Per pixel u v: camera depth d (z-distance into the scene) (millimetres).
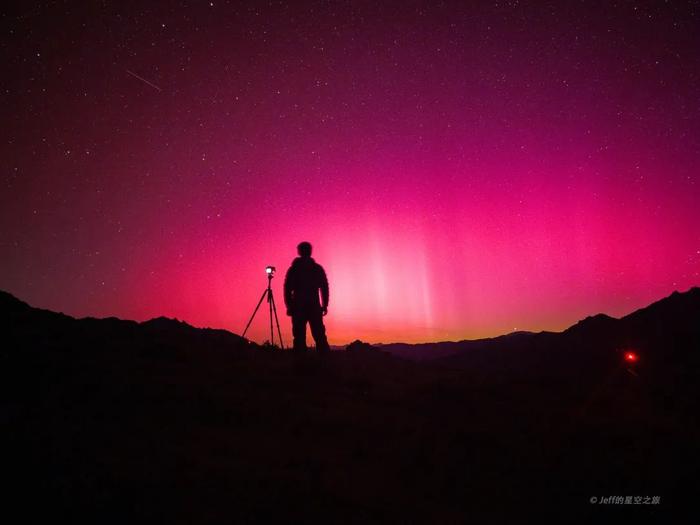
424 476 3975
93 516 2877
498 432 5156
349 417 5418
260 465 3889
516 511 3479
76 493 3148
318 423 5121
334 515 3152
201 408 5375
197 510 3045
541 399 7086
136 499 3131
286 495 3369
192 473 3605
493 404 6484
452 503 3545
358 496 3475
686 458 4574
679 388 8289
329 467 3963
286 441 4543
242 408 5418
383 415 5609
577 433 5273
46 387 5750
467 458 4406
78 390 5703
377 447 4543
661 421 6039
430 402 6441
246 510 3105
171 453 4000
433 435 4926
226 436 4562
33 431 4281
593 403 7004
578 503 3627
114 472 3518
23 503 2979
